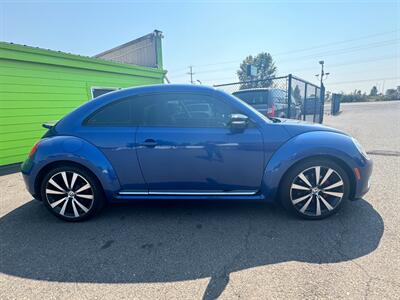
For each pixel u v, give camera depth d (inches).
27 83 243.3
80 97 291.6
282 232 101.8
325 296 68.5
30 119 248.4
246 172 108.8
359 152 107.7
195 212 122.5
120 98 113.3
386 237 95.3
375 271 77.4
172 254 90.7
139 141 108.3
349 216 112.3
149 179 111.6
